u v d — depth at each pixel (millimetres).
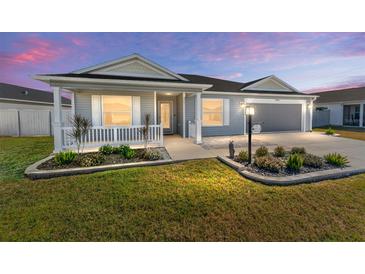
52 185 4309
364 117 17797
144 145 8031
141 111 10250
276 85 13883
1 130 12875
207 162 6129
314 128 18109
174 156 6727
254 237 2664
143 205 3430
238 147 8422
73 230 2773
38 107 18953
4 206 3400
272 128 14055
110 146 7148
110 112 9789
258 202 3527
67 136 7258
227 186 4250
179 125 12570
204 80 14461
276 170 4832
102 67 8969
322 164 5336
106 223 2920
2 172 5176
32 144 9453
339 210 3283
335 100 20547
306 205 3432
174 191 3998
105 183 4418
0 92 16391
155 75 9695
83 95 9422
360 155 6852
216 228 2820
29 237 2635
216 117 12359
